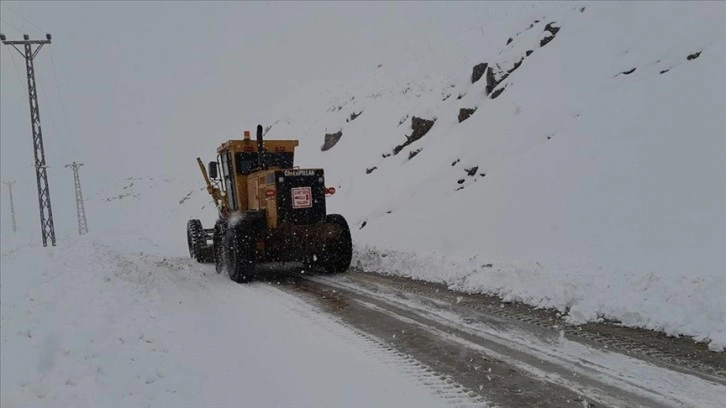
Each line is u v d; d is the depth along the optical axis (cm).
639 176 1007
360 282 1017
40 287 1152
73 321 736
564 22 1756
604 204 998
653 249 831
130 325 706
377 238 1386
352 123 2697
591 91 1370
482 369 528
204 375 525
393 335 653
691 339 585
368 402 460
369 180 1998
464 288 896
